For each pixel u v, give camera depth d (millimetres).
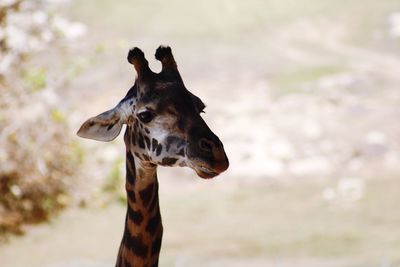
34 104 54562
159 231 14914
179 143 13297
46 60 55406
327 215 65500
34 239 58094
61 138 55562
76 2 123438
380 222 62531
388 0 132750
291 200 69938
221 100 92375
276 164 77562
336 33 124062
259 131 82938
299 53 113938
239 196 72062
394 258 51000
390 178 72625
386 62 107312
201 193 73375
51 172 55719
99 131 14188
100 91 94250
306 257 54531
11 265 53375
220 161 12875
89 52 62094
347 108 87438
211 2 132500
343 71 98938
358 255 53594
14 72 53250
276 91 93688
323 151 78812
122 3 127000
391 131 81625
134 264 14750
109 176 57875
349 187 71375
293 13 132000
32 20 53625
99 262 51500
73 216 62531
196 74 103000
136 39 116750
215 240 60312
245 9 132000
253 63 106625
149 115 13492
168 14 126750
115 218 63312
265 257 55219
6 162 53594
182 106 13430
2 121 53531
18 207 56750
